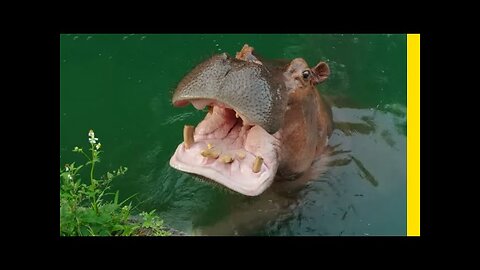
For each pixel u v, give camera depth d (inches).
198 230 99.9
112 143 115.2
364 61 134.0
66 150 113.0
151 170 110.6
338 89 125.6
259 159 80.4
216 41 136.6
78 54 131.1
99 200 95.9
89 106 122.0
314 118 98.7
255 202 103.0
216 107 88.4
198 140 85.3
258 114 79.3
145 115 121.1
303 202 103.9
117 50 132.8
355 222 102.1
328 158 110.0
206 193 105.0
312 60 134.6
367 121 118.6
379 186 107.7
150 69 129.9
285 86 89.2
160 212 102.8
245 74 80.1
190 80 82.1
